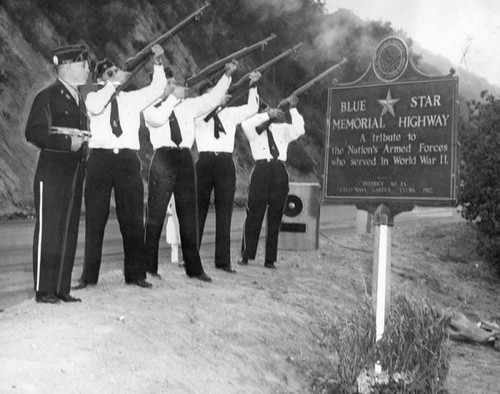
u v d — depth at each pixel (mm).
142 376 4039
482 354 7250
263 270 8242
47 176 5309
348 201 5375
